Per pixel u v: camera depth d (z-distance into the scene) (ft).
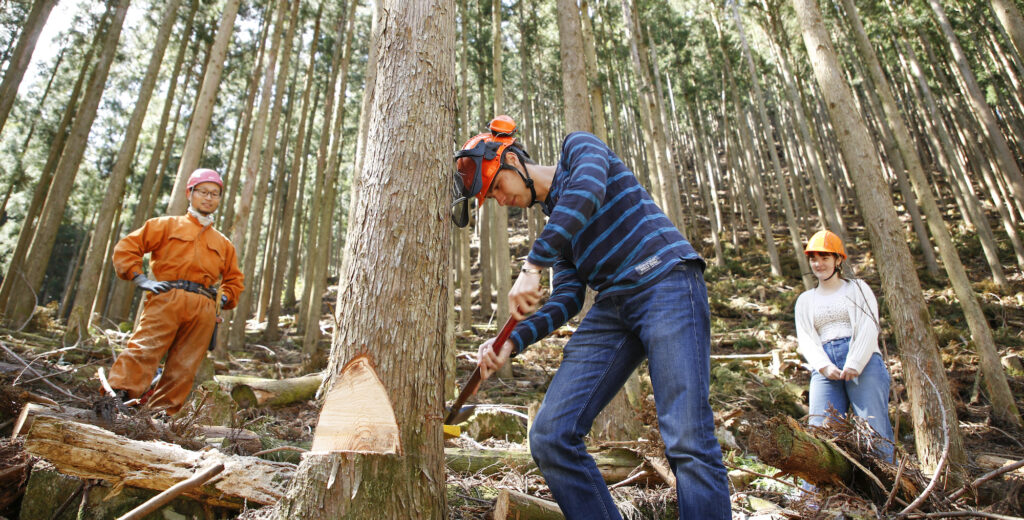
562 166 5.63
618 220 5.39
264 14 46.52
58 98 48.67
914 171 21.02
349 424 4.63
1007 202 50.88
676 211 33.63
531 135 52.75
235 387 14.33
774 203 82.02
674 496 7.48
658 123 34.45
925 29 54.19
